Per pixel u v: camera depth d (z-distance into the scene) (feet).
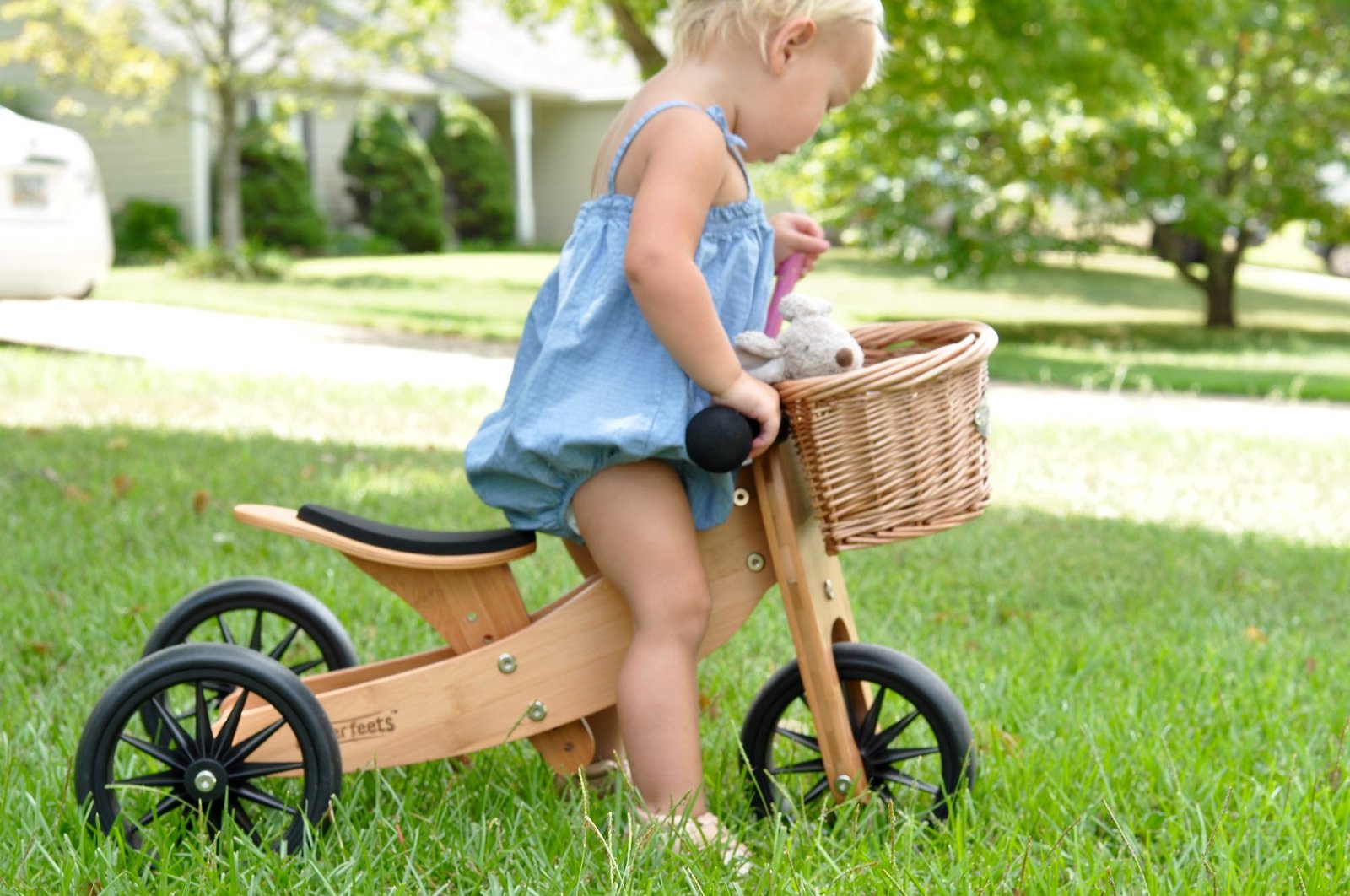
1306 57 54.39
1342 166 54.54
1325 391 33.55
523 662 7.76
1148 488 20.92
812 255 8.26
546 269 69.82
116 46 59.52
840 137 49.83
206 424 22.93
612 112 99.50
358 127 83.05
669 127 7.25
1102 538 16.92
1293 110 54.03
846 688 8.38
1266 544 16.83
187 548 14.08
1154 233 57.36
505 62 99.71
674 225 7.04
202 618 9.04
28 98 74.23
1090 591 14.11
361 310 46.09
